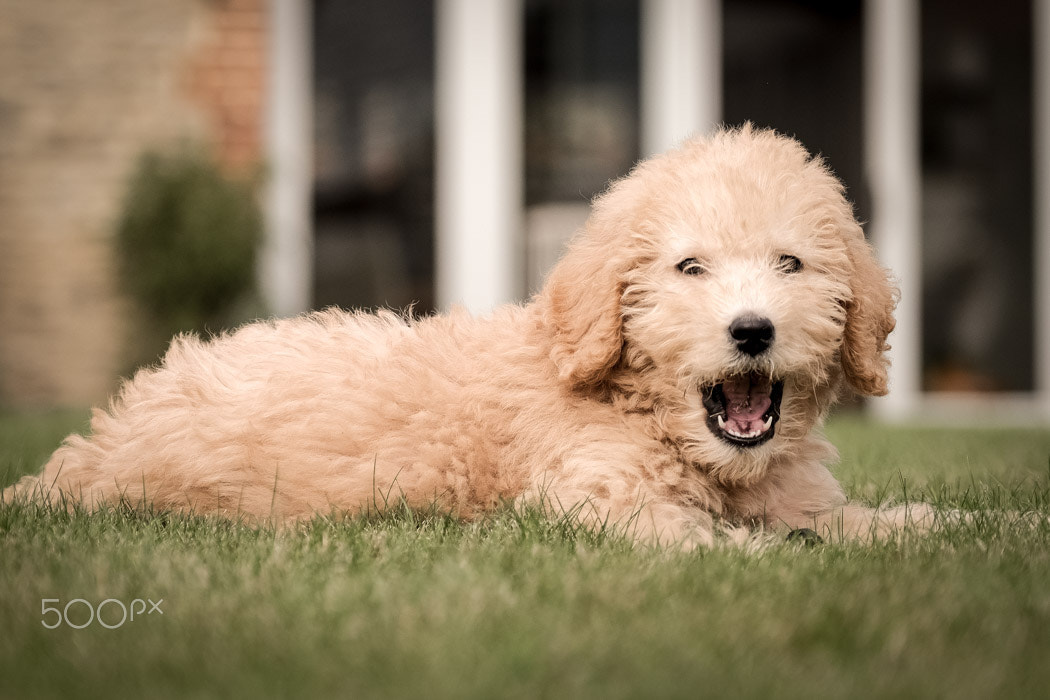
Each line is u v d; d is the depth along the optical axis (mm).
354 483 3844
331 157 10828
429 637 2379
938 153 11070
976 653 2332
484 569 2953
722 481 3955
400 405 3914
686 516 3723
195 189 9961
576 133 10938
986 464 5824
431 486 3871
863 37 10945
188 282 9852
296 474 3883
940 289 11125
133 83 10516
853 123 10977
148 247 9992
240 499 3949
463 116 10844
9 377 10617
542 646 2328
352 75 10828
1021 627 2512
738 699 2068
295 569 2994
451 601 2646
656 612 2588
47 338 10609
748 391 3877
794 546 3418
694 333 3682
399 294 10938
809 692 2104
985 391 11172
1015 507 4164
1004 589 2832
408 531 3500
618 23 10898
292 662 2250
